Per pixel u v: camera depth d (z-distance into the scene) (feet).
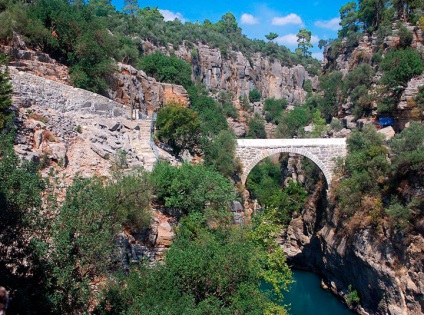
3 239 47.32
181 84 239.71
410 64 177.58
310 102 299.99
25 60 122.42
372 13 277.44
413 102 167.12
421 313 107.96
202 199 93.50
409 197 122.31
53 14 146.41
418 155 120.26
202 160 149.48
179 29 448.65
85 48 140.56
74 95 116.16
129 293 57.41
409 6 236.84
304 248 190.19
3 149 54.54
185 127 142.10
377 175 134.41
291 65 513.04
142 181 76.02
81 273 51.06
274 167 277.23
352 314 135.74
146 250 75.10
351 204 138.62
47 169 77.20
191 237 83.76
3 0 142.72
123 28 337.11
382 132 165.89
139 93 165.78
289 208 207.41
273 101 405.80
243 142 158.71
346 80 240.73
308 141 159.63
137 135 120.26
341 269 148.05
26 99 91.91
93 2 390.83
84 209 52.16
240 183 155.84
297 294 154.30
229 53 450.71
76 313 50.11
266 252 98.53
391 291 117.19
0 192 46.98
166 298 57.72
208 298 61.87
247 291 65.26
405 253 115.03
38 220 49.08
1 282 45.19
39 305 45.47
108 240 53.67
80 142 95.09
